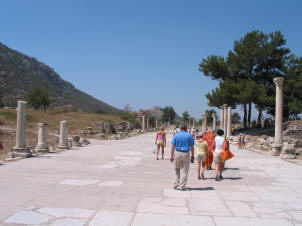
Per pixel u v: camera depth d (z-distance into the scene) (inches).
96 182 346.9
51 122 1659.7
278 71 1636.3
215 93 1673.2
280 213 236.2
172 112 4968.0
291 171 467.8
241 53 1648.6
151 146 977.5
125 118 3110.2
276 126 729.0
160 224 205.5
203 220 215.6
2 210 229.6
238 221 214.7
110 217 217.8
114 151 765.9
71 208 237.9
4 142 1011.3
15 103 4461.1
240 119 3651.6
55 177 372.2
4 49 6835.6
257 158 655.1
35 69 7130.9
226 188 329.4
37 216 216.4
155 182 355.6
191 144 315.9
